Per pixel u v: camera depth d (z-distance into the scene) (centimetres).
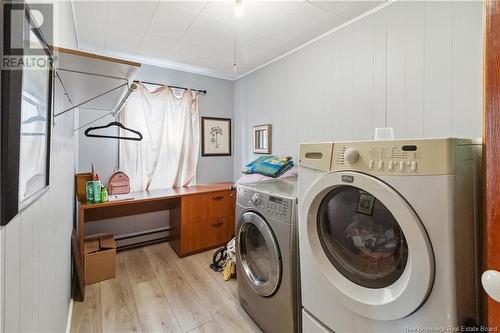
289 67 268
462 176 78
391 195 84
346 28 210
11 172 46
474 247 83
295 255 133
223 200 298
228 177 366
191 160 323
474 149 84
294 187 172
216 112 352
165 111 303
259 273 168
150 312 179
